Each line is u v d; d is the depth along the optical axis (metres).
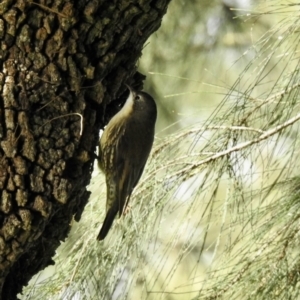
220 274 7.30
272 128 7.50
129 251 7.59
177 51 12.00
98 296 7.56
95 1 6.65
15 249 6.83
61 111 6.86
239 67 11.77
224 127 7.53
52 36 6.71
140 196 7.74
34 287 7.72
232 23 11.80
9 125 6.68
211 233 8.03
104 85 7.20
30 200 6.75
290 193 7.30
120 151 8.62
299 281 7.05
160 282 9.73
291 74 7.41
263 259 7.12
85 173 7.17
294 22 7.41
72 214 7.34
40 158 6.77
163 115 12.02
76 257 7.75
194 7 11.93
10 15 6.57
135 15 6.93
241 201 7.61
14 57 6.70
